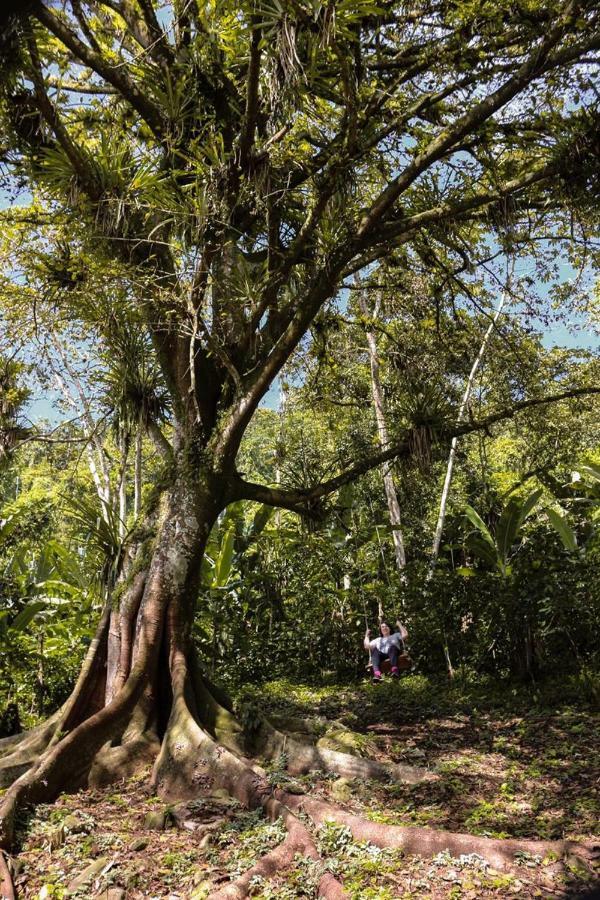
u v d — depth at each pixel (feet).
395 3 26.63
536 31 25.18
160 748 24.56
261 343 31.14
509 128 29.63
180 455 28.71
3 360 28.76
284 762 23.81
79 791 22.58
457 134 25.55
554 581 34.09
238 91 27.94
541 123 29.37
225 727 25.48
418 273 42.75
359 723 32.01
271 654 48.03
